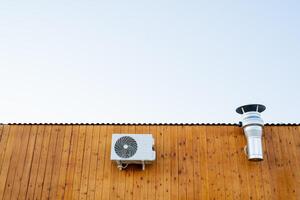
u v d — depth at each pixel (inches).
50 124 213.5
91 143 206.7
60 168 199.6
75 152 204.1
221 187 191.9
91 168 199.0
